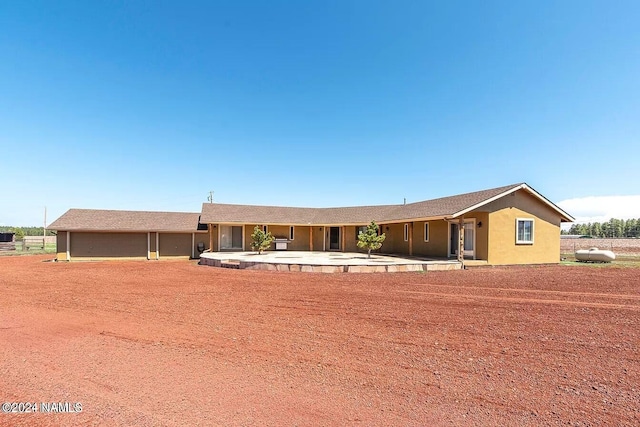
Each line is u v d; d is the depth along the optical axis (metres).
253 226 25.94
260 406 3.44
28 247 33.78
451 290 9.70
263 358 4.69
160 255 23.61
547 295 8.87
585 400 3.49
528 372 4.17
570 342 5.21
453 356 4.71
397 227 22.72
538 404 3.43
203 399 3.58
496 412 3.29
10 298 8.95
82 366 4.44
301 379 4.04
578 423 3.09
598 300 8.18
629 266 16.00
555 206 17.31
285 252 24.47
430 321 6.45
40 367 4.41
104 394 3.69
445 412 3.31
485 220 16.58
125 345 5.24
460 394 3.65
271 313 7.18
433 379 4.01
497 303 7.93
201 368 4.37
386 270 14.26
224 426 3.09
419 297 8.70
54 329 6.09
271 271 14.64
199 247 24.59
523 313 6.98
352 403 3.49
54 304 8.17
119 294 9.42
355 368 4.34
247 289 10.12
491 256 16.38
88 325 6.34
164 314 7.14
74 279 12.58
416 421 3.17
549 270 14.61
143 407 3.41
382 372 4.22
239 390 3.78
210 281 11.82
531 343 5.19
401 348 5.04
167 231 23.44
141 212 25.84
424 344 5.20
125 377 4.11
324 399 3.58
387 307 7.62
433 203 20.89
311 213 28.25
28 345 5.25
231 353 4.88
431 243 19.55
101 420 3.18
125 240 22.98
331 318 6.74
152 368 4.37
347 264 14.41
